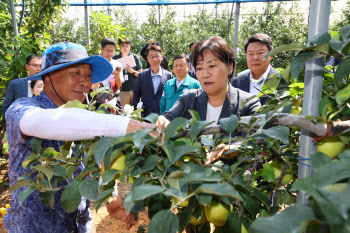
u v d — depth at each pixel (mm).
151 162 957
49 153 1166
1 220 2932
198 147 1104
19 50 5176
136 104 5652
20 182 1091
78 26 18406
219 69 1775
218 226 1212
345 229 455
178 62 4406
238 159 1378
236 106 1885
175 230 777
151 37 13414
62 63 1506
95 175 1109
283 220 553
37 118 1103
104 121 1057
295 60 840
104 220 3650
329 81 1233
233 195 721
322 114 965
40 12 5637
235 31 8180
